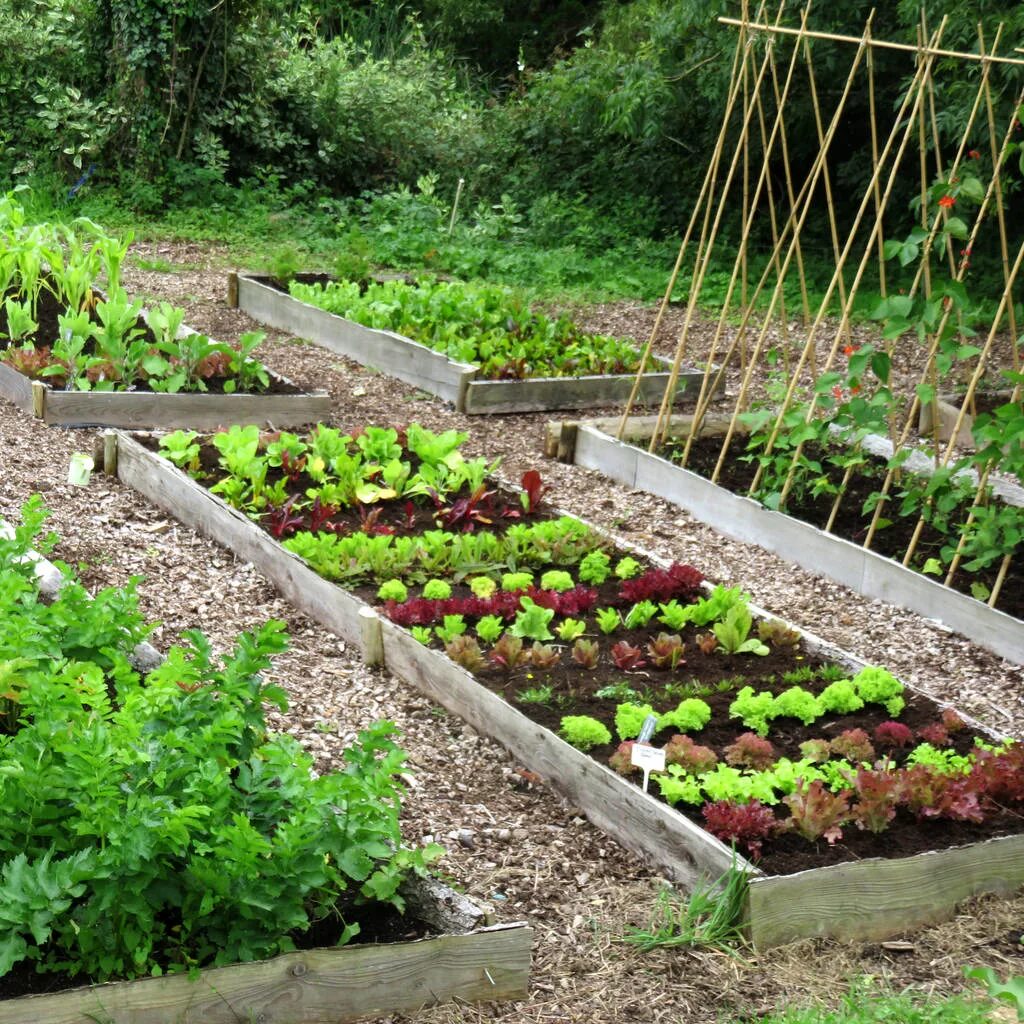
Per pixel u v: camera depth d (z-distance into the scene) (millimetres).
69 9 16453
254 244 14398
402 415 8852
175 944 3314
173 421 7922
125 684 3859
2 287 8875
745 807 4117
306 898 3543
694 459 7984
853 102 16344
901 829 4266
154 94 15633
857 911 3949
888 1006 3553
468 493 7113
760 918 3824
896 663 5789
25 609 4359
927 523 7047
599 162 18375
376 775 3508
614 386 9438
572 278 14586
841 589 6562
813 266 16281
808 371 10977
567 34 24250
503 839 4297
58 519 6398
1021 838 4195
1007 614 5945
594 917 3934
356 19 23188
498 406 9070
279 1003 3270
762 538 7023
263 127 16672
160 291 11641
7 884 3080
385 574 5934
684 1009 3555
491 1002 3525
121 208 15172
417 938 3531
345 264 12234
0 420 7617
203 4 15578
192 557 6223
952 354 6543
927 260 6863
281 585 5945
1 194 14758
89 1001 3072
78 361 8008
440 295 10617
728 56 15156
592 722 4641
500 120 19547
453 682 5016
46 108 15719
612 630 5641
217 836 3242
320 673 5273
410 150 18203
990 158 14000
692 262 15898
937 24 12867
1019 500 7391
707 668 5363
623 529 7133
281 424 8242
